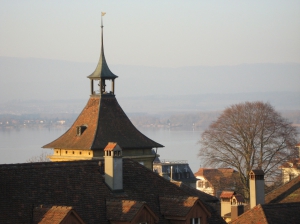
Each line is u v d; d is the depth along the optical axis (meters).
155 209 103.38
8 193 94.62
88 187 101.50
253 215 111.94
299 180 139.12
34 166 99.69
